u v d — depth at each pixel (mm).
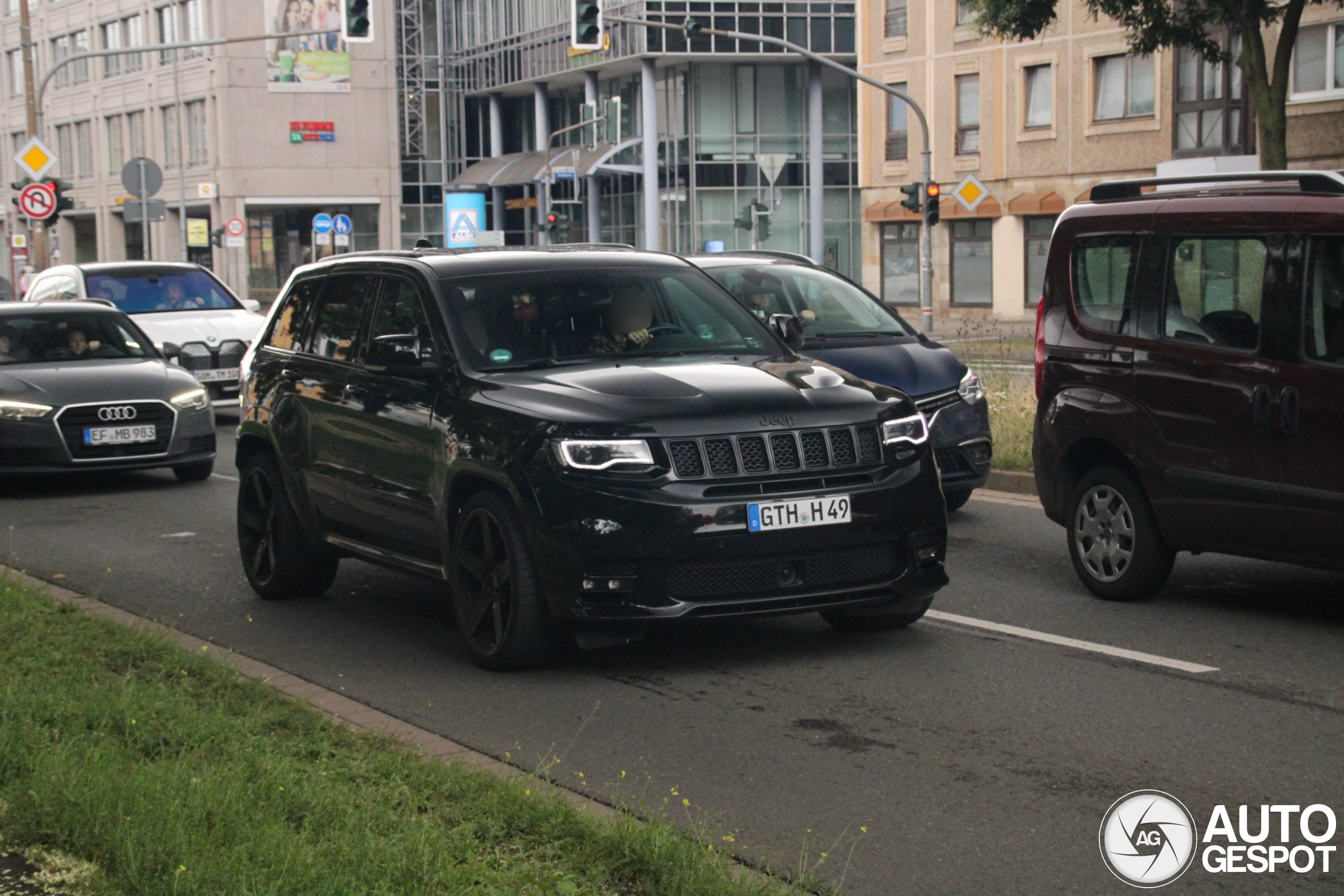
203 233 64688
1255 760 5891
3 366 15680
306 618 9039
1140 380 8602
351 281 9070
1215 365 8172
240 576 10523
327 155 76000
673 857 4520
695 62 62188
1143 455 8578
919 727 6426
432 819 4969
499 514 7301
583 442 6984
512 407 7336
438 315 8047
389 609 9266
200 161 77312
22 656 7242
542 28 70062
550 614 7289
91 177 86438
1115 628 8188
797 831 5184
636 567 6941
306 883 4258
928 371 11641
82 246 90375
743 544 6969
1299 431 7754
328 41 75500
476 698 7078
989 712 6637
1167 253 8531
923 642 7969
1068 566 10141
